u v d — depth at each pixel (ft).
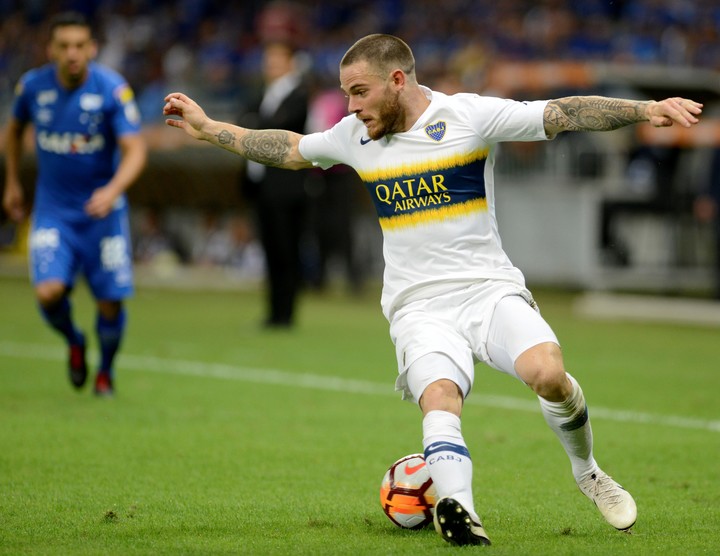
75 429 82.07
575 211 186.09
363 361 123.44
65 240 90.68
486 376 115.14
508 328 50.98
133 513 57.31
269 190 147.74
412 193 53.11
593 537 52.31
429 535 52.54
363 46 51.96
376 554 47.98
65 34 88.48
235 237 244.42
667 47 245.04
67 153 90.33
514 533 53.42
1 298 202.69
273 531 53.62
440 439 48.70
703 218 171.01
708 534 53.06
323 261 202.90
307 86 142.61
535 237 191.93
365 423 87.15
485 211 53.47
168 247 260.01
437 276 53.21
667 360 126.52
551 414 51.42
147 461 71.56
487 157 53.31
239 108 243.19
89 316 170.50
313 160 56.03
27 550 49.24
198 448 76.07
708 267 187.73
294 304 152.97
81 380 95.61
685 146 177.78
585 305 177.27
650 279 186.50
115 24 337.11
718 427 86.12
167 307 188.44
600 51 246.88
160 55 315.58
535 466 71.56
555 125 51.01
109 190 87.81
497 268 53.36
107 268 92.38
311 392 102.53
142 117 268.21
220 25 314.76
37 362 121.19
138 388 103.40
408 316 53.31
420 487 53.42
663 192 182.91
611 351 134.21
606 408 95.09
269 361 123.03
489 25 261.44
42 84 90.74
